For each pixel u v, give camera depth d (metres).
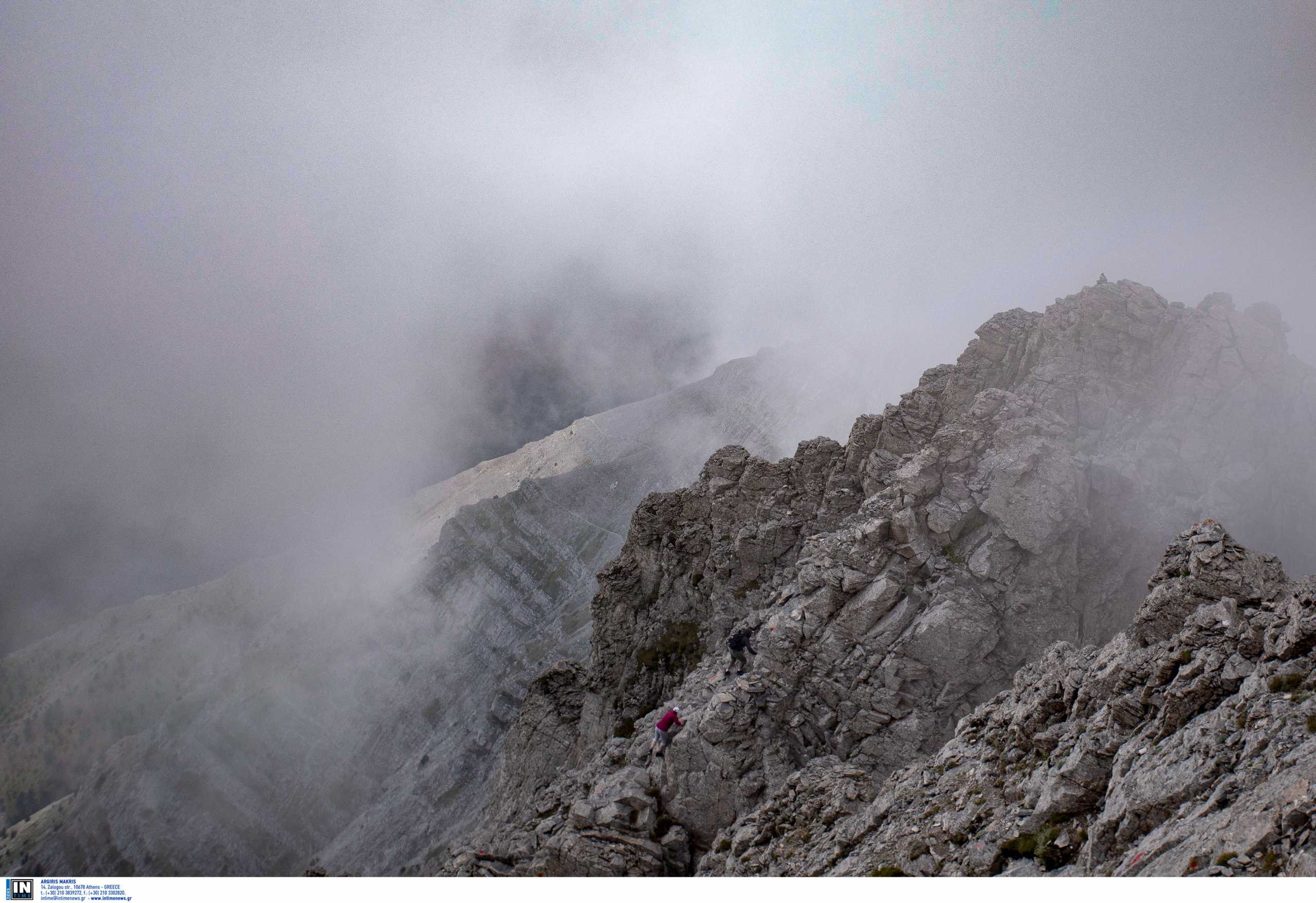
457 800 141.88
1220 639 20.38
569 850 38.84
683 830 39.19
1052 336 54.81
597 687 67.69
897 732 39.88
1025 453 45.12
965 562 43.97
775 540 60.03
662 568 68.75
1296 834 13.98
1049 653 28.77
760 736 41.19
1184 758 17.98
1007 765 24.09
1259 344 50.94
